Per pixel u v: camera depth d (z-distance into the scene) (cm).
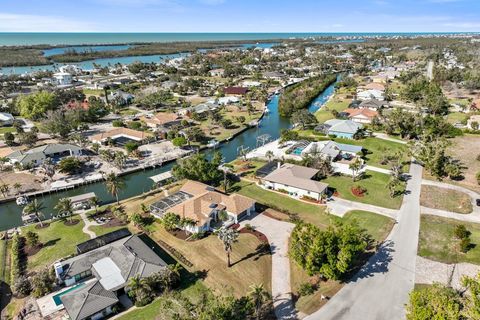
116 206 7269
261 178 8112
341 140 10950
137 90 19288
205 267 5319
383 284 4834
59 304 4625
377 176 8375
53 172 8738
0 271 5312
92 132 12694
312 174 7981
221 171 8412
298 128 12562
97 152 10512
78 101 15600
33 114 13925
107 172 9081
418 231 6103
